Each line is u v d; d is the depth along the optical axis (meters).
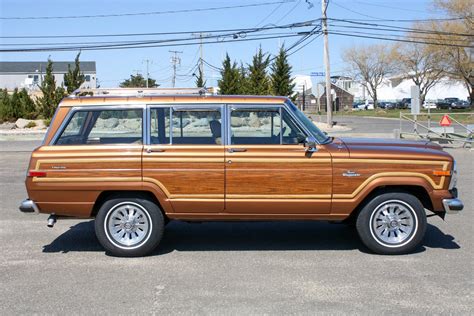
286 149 6.11
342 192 6.10
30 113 40.06
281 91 41.53
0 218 8.55
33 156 6.18
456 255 6.21
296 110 6.42
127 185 6.12
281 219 6.24
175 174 6.11
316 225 7.84
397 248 6.19
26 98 40.75
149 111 6.26
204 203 6.13
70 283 5.33
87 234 7.45
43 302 4.81
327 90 35.38
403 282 5.25
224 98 6.28
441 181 6.12
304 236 7.20
